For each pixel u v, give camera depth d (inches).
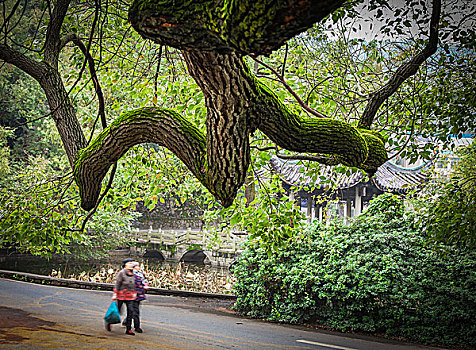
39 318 324.5
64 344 242.2
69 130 199.8
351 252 401.7
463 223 254.7
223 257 963.3
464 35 227.8
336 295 386.3
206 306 471.2
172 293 534.9
